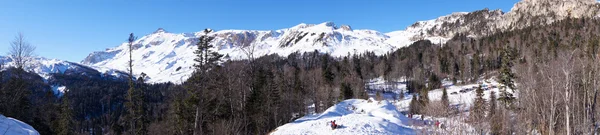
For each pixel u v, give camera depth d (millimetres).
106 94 128750
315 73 88812
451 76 118875
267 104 45031
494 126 21078
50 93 54250
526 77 28719
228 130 33875
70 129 45844
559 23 176000
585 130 21531
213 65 38625
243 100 39531
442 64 127938
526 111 24797
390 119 34344
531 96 25750
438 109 22922
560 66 24453
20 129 15664
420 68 125750
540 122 24359
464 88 86688
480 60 129125
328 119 32875
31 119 41188
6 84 32531
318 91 67625
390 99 87812
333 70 106875
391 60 155750
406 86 112938
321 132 27172
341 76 97688
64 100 46406
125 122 48656
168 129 41406
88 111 115125
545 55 83125
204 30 38844
